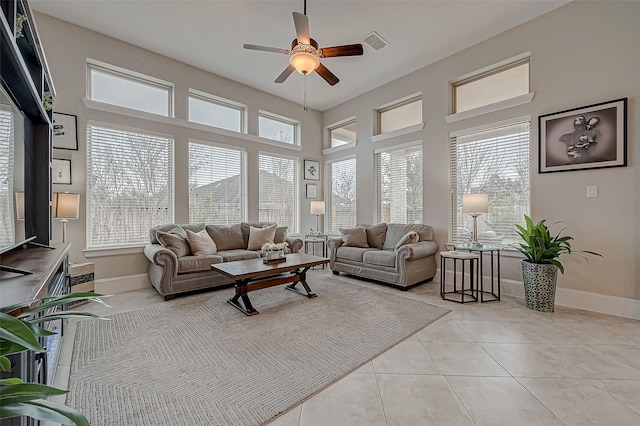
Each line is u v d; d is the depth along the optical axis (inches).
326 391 65.2
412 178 183.0
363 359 78.2
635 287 106.5
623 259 108.7
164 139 160.7
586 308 116.3
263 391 64.6
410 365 75.7
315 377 70.0
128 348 84.0
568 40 120.6
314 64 111.8
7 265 55.6
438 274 163.8
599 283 113.8
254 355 80.3
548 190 125.8
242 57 159.3
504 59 138.6
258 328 98.3
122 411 57.9
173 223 160.9
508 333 94.4
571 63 119.8
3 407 19.3
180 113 164.2
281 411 58.4
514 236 137.6
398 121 194.1
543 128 127.0
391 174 195.2
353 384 67.7
